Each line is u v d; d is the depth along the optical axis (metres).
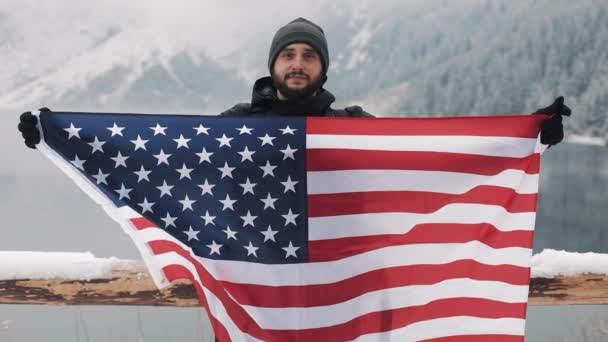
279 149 2.17
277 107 2.46
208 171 2.13
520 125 2.19
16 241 13.60
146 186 2.10
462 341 2.13
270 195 2.15
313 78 2.42
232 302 2.09
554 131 2.15
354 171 2.19
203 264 2.10
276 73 2.45
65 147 2.07
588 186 29.53
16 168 31.98
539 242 16.64
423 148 2.19
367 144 2.20
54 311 5.12
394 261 2.17
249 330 2.09
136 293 2.54
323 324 2.12
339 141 2.19
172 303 2.55
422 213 2.19
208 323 4.42
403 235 2.18
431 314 2.15
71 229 14.79
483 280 2.15
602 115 63.59
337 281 2.14
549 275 2.57
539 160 2.18
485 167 2.20
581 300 2.60
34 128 2.05
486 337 2.12
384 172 2.19
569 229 18.42
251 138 2.17
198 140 2.14
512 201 2.18
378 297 2.16
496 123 2.20
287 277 2.13
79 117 2.09
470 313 2.14
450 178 2.19
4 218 16.91
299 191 2.17
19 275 2.52
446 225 2.18
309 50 2.40
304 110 2.45
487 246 2.17
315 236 2.15
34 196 22.34
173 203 2.11
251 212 2.14
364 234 2.18
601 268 2.56
